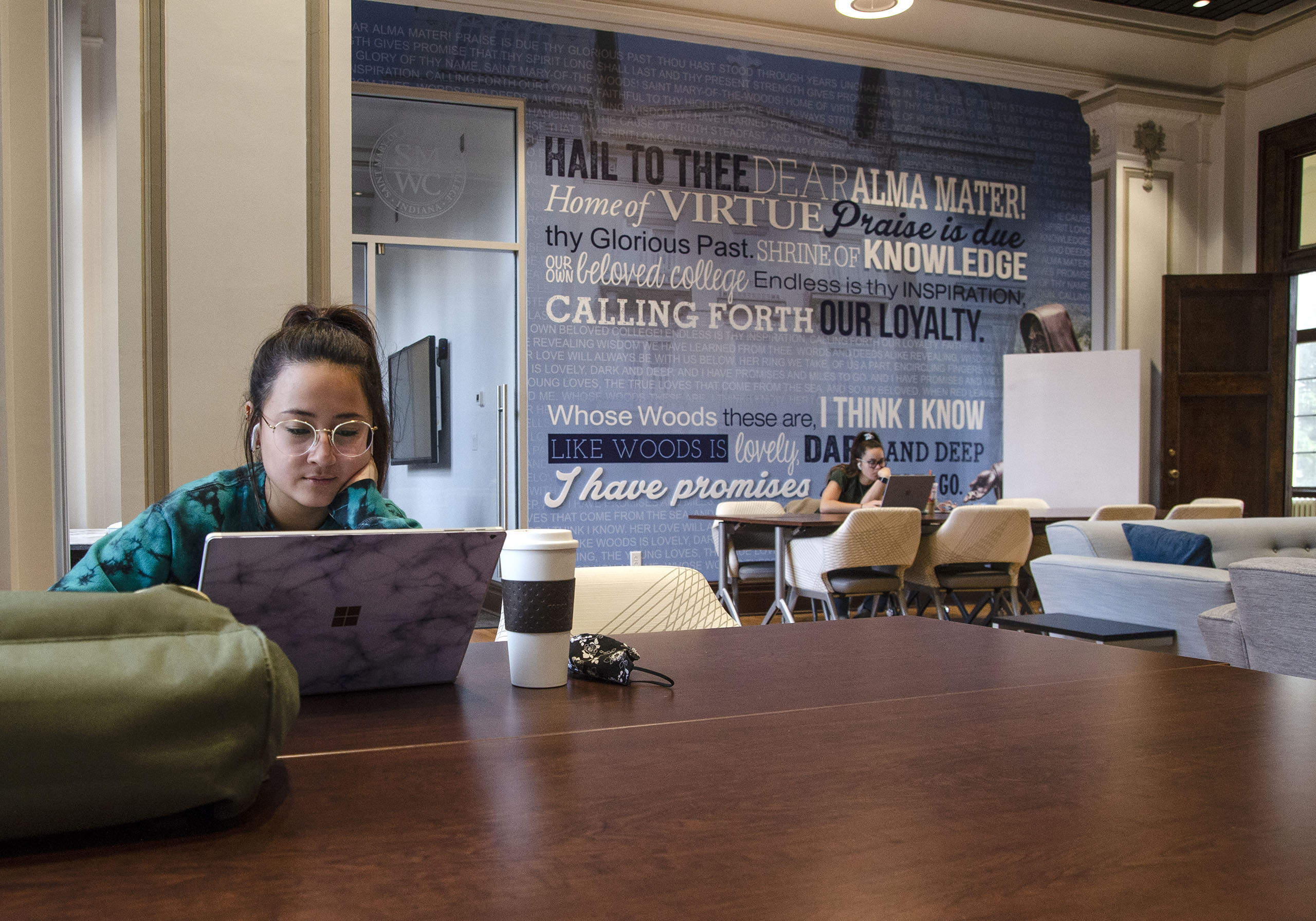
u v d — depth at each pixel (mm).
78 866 555
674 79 6273
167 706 575
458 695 1018
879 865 555
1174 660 1229
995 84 7094
